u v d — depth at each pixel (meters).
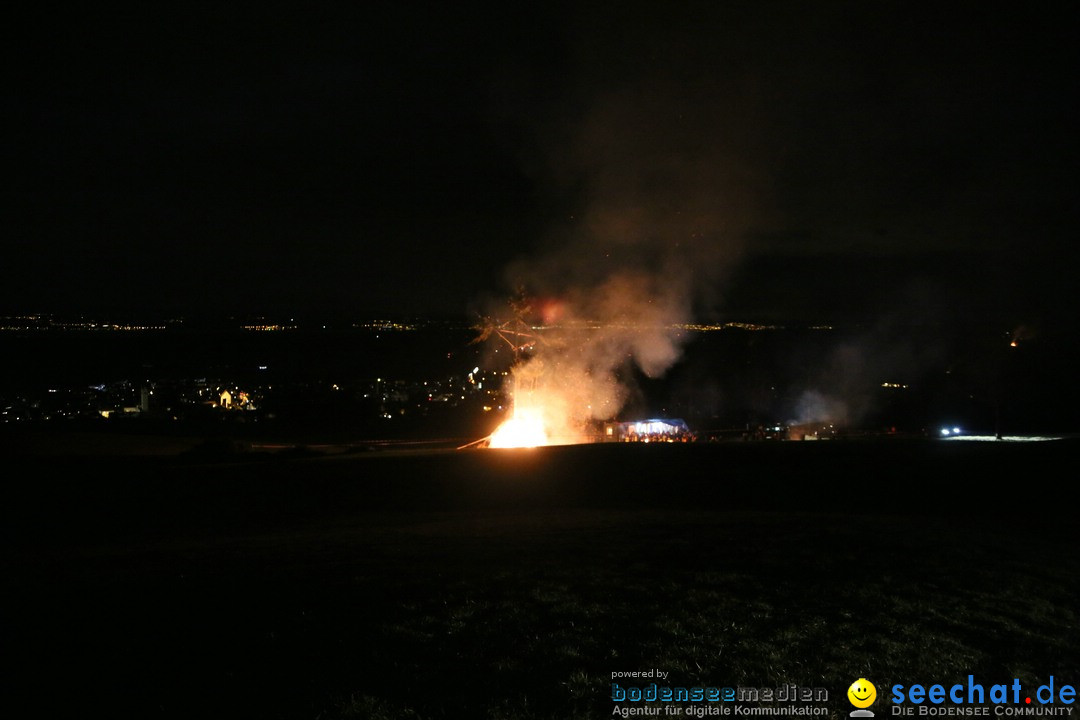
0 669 6.10
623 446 23.67
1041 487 18.12
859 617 8.23
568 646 7.01
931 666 7.20
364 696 5.88
